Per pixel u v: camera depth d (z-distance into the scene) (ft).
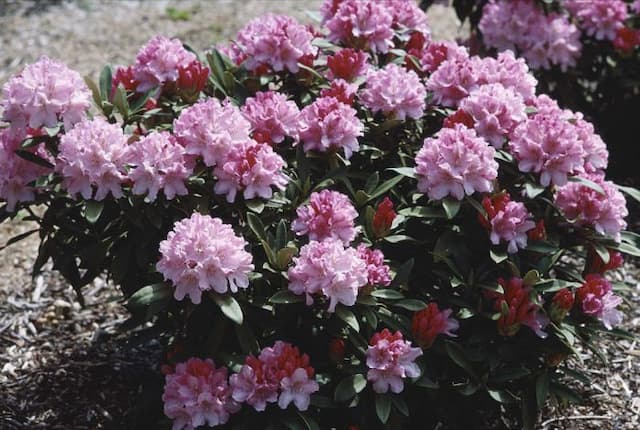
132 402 7.75
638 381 8.08
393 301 6.68
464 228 6.90
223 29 14.10
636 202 10.09
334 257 6.32
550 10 9.98
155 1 15.31
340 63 7.47
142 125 7.50
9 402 7.75
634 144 10.83
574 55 9.96
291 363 6.37
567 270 7.18
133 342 6.91
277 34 7.45
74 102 6.84
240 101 7.50
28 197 6.95
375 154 7.14
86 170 6.53
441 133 6.78
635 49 10.28
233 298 6.33
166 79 7.43
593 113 10.85
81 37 13.93
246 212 6.75
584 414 7.79
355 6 7.79
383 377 6.50
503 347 6.84
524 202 7.22
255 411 6.54
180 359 6.77
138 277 7.05
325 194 6.58
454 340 7.02
